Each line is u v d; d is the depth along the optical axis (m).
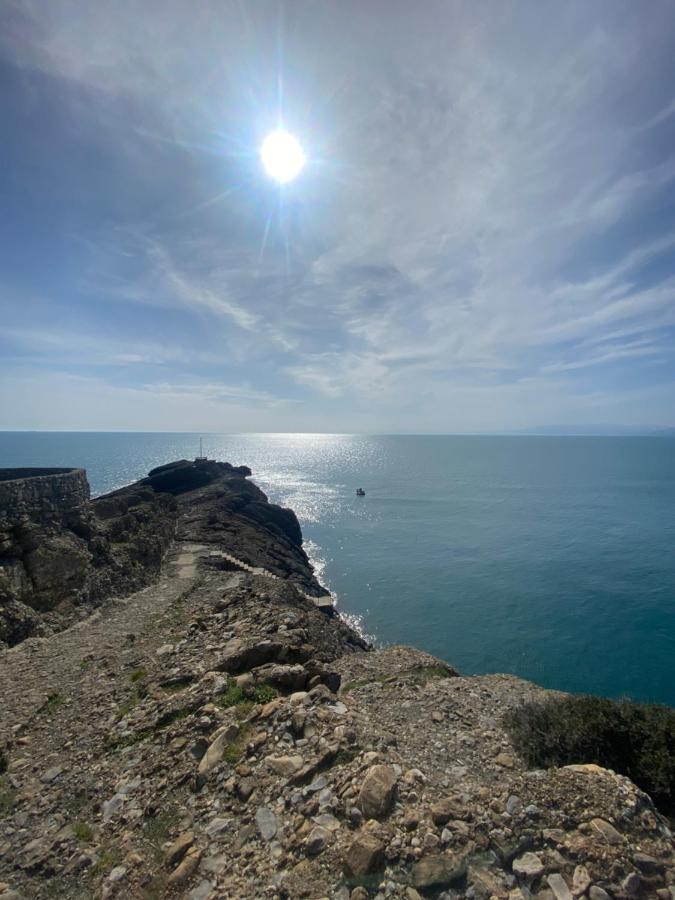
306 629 16.53
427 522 89.00
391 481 157.12
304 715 9.49
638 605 47.22
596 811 6.50
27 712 12.96
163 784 8.34
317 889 5.71
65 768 9.77
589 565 60.56
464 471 193.62
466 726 12.95
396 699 15.45
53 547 23.86
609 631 41.69
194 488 88.31
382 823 6.57
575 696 14.01
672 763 9.20
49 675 15.92
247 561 40.22
